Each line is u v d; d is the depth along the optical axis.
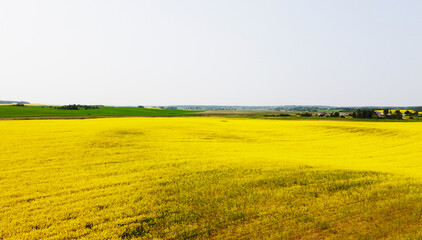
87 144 21.72
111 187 11.60
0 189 11.27
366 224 7.90
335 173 13.59
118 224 8.27
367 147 26.02
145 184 11.93
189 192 10.77
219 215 8.66
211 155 19.09
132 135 27.88
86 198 10.32
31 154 18.05
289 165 15.47
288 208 9.12
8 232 7.70
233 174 13.40
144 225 8.12
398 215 8.43
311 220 8.24
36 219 8.53
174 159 17.39
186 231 7.67
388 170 14.82
